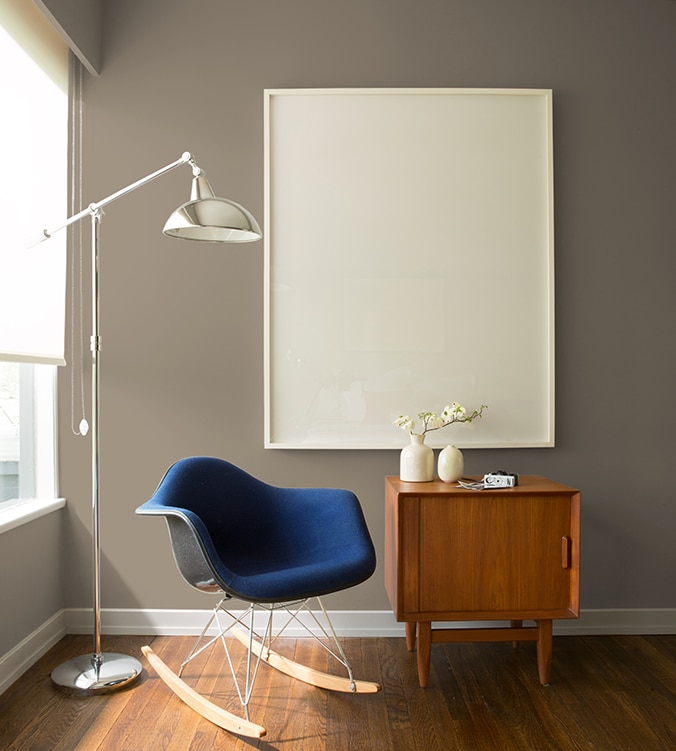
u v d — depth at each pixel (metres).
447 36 3.25
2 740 2.29
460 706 2.53
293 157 3.21
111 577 3.24
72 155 3.24
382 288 3.22
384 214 3.22
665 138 3.26
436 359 3.22
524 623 3.29
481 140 3.22
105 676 2.69
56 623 3.14
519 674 2.81
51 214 3.08
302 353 3.22
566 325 3.26
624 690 2.66
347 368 3.22
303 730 2.36
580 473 3.27
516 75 3.25
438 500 2.69
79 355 3.24
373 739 2.31
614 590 3.27
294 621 3.22
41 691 2.64
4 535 2.69
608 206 3.26
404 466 2.92
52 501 3.16
